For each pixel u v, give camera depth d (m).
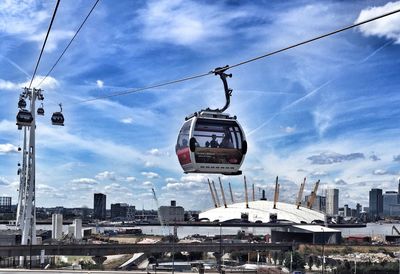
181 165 40.28
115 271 161.00
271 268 195.62
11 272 153.38
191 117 39.78
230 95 32.81
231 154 38.91
